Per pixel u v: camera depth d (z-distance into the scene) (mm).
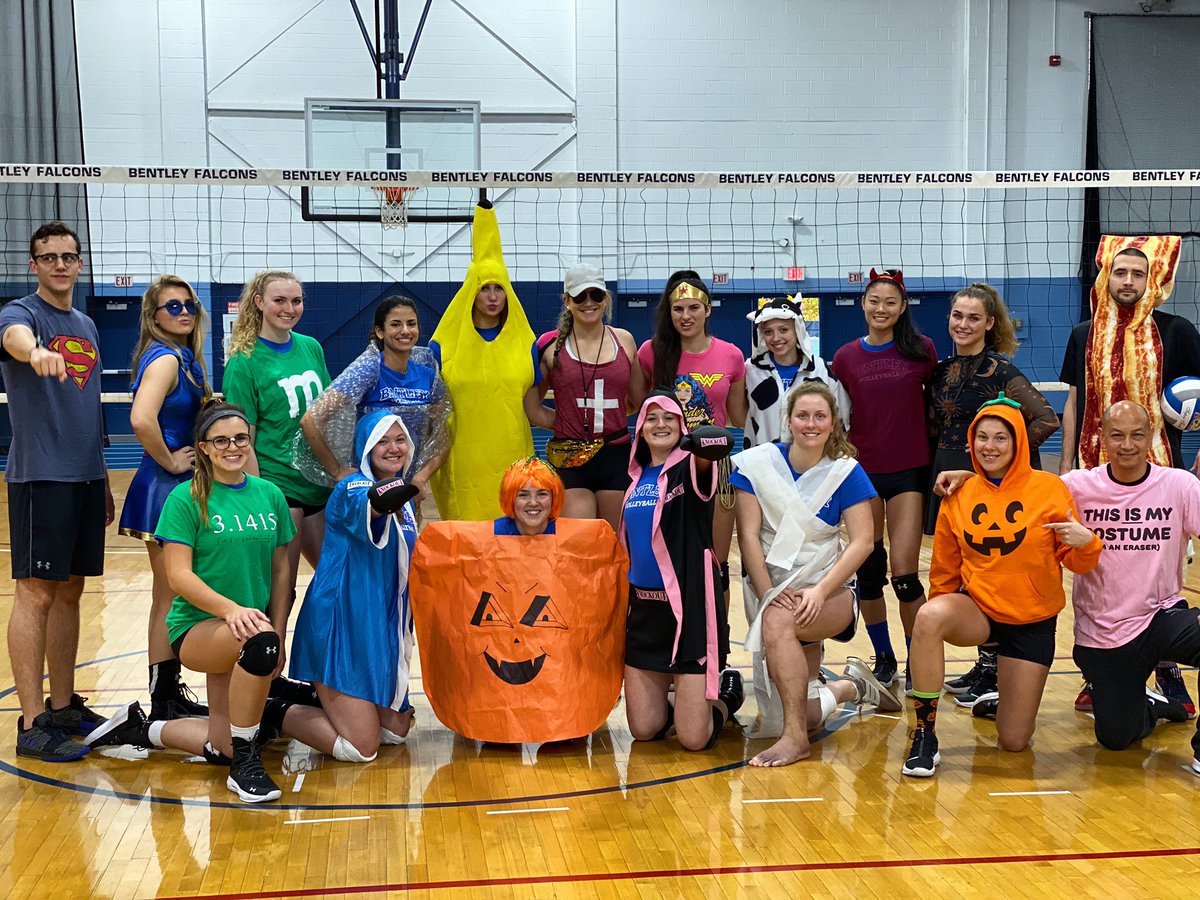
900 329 4914
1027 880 3121
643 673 4355
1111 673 4176
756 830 3492
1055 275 14906
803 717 4191
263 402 4641
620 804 3725
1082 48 14977
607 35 14375
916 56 14773
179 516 3914
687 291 4859
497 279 4910
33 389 4172
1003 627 4168
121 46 13727
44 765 4145
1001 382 4695
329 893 3057
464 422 4941
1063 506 4078
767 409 5043
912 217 14781
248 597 4047
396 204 9008
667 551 4242
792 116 14688
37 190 13336
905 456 4930
